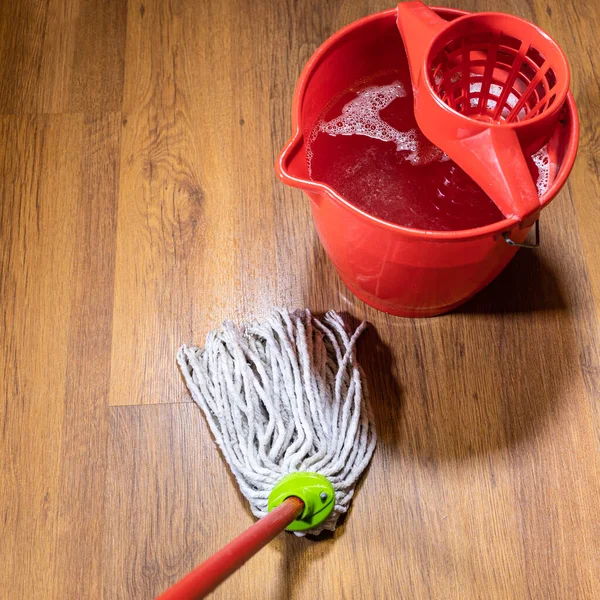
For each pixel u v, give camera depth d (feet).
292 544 3.63
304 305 4.06
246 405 3.67
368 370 3.93
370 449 3.73
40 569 3.64
